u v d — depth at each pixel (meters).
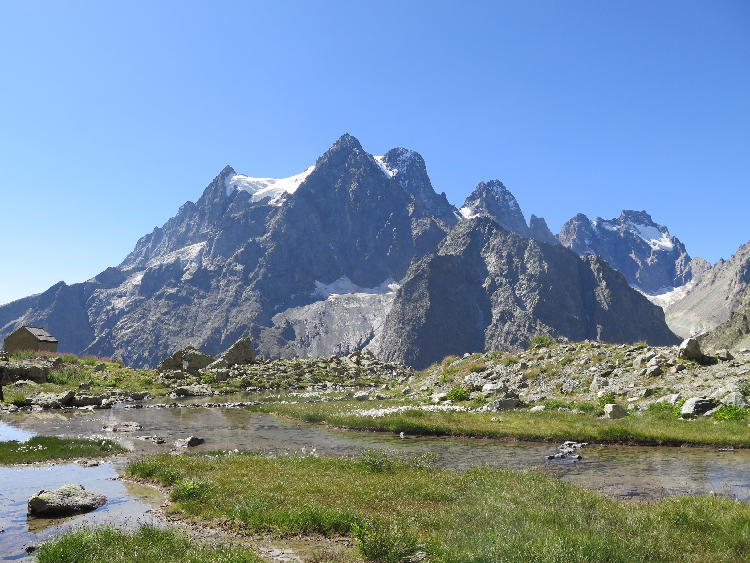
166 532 11.41
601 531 11.22
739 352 37.66
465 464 21.09
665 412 30.64
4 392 40.44
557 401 36.47
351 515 12.73
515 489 14.86
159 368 66.56
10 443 22.97
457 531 11.34
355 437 28.39
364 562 10.30
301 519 12.52
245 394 55.12
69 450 22.03
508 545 10.08
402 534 10.98
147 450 23.55
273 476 17.14
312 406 40.91
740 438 24.62
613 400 34.97
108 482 17.23
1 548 11.19
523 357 48.38
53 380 48.28
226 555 9.87
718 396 30.80
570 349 46.38
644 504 14.09
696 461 21.42
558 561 9.51
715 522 11.92
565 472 19.39
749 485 17.28
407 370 78.44
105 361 68.06
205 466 18.69
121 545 10.50
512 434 27.58
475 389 44.50
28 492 15.81
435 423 30.36
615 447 25.00
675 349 39.75
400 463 19.89
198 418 35.56
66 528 12.46
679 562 9.88
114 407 40.72
